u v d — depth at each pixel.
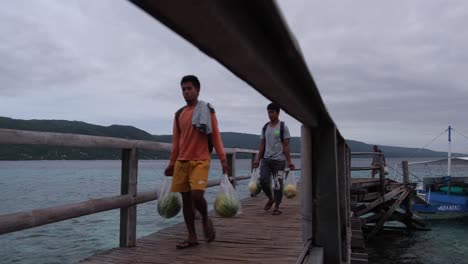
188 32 0.66
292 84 1.43
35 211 2.57
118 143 3.57
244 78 1.04
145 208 15.83
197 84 3.68
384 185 14.03
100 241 9.95
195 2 0.54
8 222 2.35
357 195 12.18
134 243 3.91
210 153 3.78
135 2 0.53
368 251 13.12
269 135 5.96
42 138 2.69
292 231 4.63
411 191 15.30
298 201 7.62
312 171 3.04
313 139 3.04
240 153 8.14
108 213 14.79
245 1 0.70
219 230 4.71
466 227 16.64
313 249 2.92
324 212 2.96
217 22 0.62
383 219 14.28
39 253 8.77
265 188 6.17
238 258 3.39
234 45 0.75
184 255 3.52
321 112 2.54
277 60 1.06
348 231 5.81
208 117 3.57
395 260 12.10
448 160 19.53
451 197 17.34
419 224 15.91
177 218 13.19
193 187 3.62
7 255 8.52
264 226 4.98
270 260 3.31
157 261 3.33
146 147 4.07
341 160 4.15
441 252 12.90
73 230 11.39
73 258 8.34
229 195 4.57
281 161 5.95
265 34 0.88
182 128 3.70
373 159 15.35
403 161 15.44
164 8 0.55
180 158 3.70
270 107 5.91
